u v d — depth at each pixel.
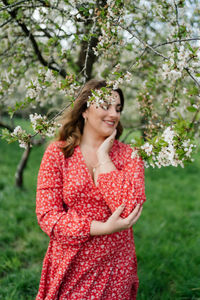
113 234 1.41
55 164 1.42
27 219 3.64
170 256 2.94
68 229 1.31
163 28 2.04
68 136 1.52
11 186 4.80
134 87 2.46
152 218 3.97
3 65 2.23
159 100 2.36
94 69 2.24
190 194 5.12
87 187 1.40
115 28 1.40
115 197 1.33
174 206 4.47
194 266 2.79
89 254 1.38
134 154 1.25
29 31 2.04
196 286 2.45
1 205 4.08
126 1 1.61
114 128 1.51
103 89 1.28
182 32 1.56
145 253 2.99
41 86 1.45
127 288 1.49
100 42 1.42
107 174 1.36
